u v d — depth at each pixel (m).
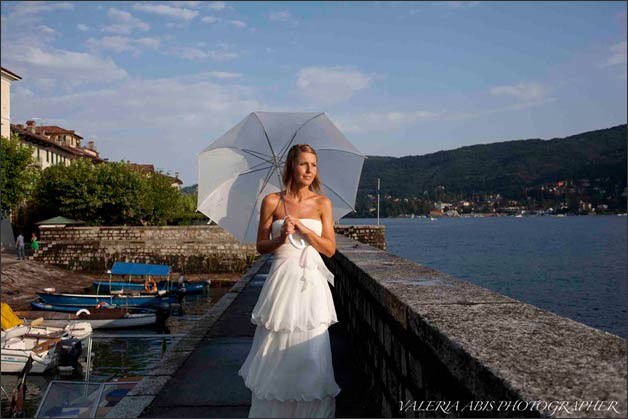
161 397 5.17
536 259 66.31
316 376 3.27
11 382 16.80
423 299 3.28
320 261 3.54
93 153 88.44
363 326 5.59
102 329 25.00
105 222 54.38
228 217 4.25
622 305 34.78
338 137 4.48
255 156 4.31
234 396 5.19
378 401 4.54
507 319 2.62
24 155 42.75
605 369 1.77
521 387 1.63
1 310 18.92
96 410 9.40
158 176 61.72
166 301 30.58
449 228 178.12
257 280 14.92
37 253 43.53
